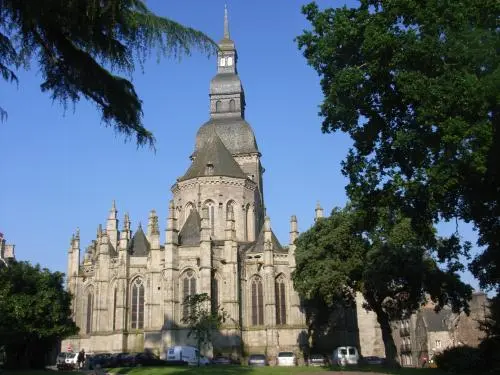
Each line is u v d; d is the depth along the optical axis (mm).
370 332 105500
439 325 111250
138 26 17516
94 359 69375
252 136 111000
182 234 84938
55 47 17859
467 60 29062
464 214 34844
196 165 98250
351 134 35156
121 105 18562
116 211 100438
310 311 85500
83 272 91938
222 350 77125
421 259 57625
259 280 84500
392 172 32969
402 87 30062
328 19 35156
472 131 27547
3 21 17141
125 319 82500
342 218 63969
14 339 58969
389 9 31391
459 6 29266
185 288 79875
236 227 93062
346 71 32688
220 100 114875
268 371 45844
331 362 80938
